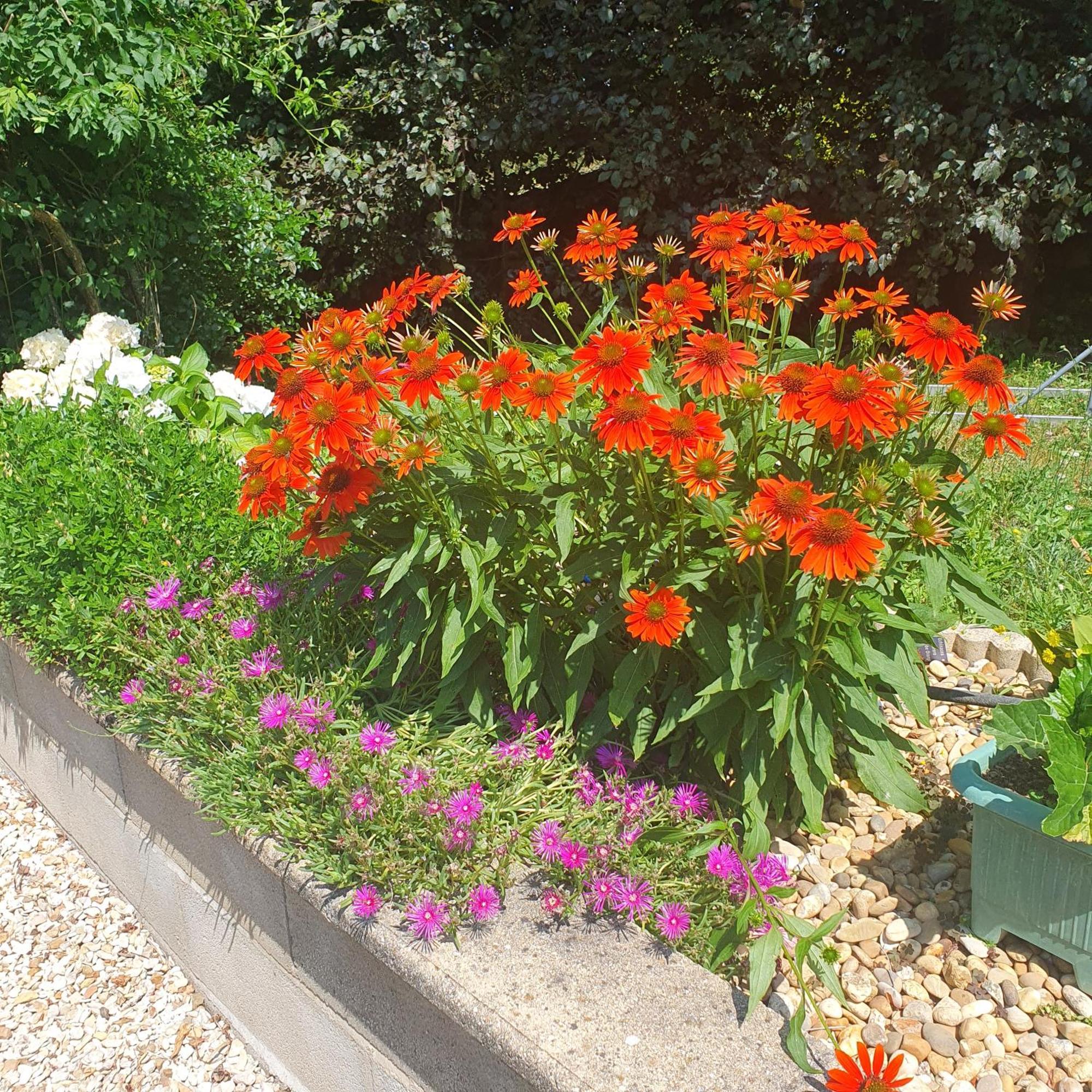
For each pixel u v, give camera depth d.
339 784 2.19
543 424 2.49
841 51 8.41
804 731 2.19
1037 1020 2.05
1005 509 4.40
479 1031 1.76
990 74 7.98
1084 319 9.73
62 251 5.93
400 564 2.25
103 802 3.08
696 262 8.33
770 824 2.60
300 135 8.53
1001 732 2.16
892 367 2.15
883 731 2.31
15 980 2.92
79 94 5.08
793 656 2.13
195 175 6.43
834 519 1.80
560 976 1.84
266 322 7.77
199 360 4.75
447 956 1.90
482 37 8.77
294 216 7.52
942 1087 1.94
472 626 2.38
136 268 6.21
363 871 2.08
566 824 2.21
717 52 8.05
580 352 2.03
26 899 3.23
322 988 2.24
